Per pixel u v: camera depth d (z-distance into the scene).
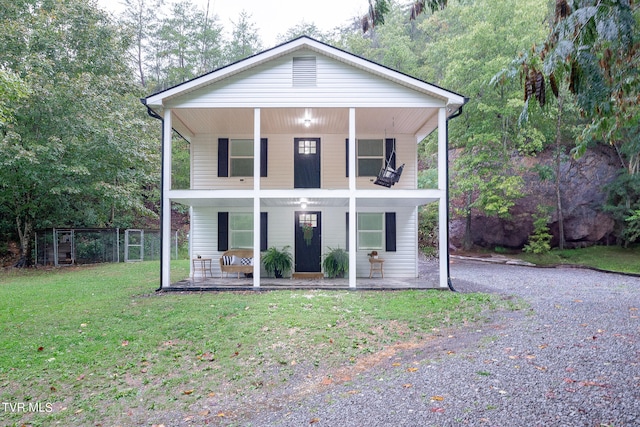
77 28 17.03
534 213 18.12
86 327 6.55
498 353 4.83
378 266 12.32
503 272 13.99
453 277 12.52
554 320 6.43
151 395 4.25
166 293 9.52
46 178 14.92
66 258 17.77
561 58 3.03
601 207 17.83
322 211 12.36
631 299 8.23
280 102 9.99
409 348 5.50
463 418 3.19
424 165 24.52
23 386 4.49
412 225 12.44
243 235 12.50
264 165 12.27
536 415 3.15
